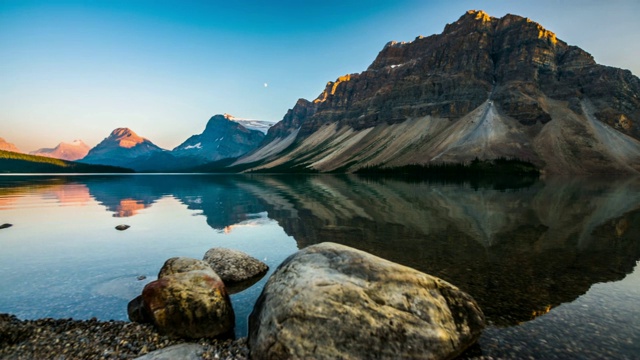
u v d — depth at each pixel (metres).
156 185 103.88
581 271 16.48
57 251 22.47
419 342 9.27
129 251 22.58
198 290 11.98
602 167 181.50
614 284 14.62
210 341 10.82
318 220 33.44
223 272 16.31
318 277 10.59
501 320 11.38
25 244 24.52
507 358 9.30
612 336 10.23
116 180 141.62
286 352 9.17
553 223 29.78
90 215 38.94
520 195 59.25
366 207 43.38
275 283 11.27
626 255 19.22
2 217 37.31
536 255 19.45
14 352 9.94
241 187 92.88
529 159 198.88
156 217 37.31
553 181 115.56
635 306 12.30
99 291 15.18
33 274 17.59
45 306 13.48
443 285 11.05
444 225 29.47
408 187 86.38
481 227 28.31
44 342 10.48
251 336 10.41
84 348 10.19
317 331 9.32
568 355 9.34
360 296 9.94
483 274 16.14
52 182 111.38
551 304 12.60
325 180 138.38
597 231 25.98
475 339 10.02
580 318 11.42
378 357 8.95
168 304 11.49
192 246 23.88
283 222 32.75
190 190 81.12
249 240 25.42
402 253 20.22
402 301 10.02
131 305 12.86
